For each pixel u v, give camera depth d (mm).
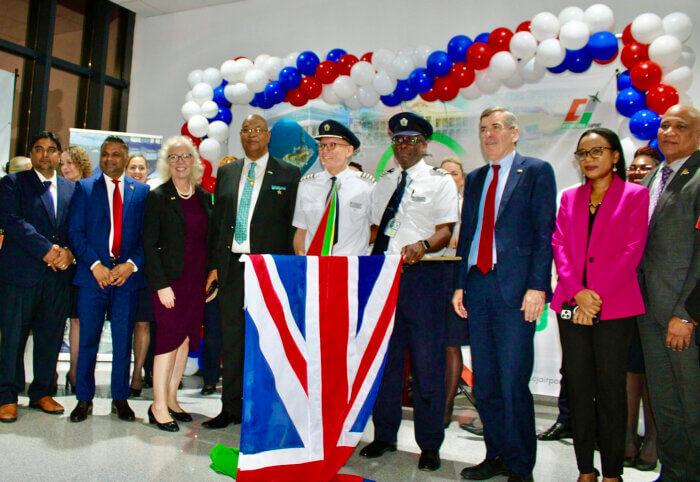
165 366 3291
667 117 2545
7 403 3332
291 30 6043
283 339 2354
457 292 2775
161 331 3277
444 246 2775
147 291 3826
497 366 2672
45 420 3352
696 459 2406
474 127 4980
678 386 2416
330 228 2986
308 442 2389
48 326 3529
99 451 2838
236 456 2701
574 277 2449
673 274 2418
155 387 3299
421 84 4688
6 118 5590
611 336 2373
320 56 5762
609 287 2350
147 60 6887
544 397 4617
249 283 2281
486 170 2779
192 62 6613
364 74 4871
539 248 2529
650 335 2516
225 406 3367
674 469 2490
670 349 2420
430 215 2842
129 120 6961
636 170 3459
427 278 2803
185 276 3314
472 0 5223
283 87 5219
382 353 2605
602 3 4734
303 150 5496
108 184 3514
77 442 2967
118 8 6977
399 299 2816
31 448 2852
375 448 2963
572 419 2475
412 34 5453
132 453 2824
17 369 3393
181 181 3365
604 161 2455
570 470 2830
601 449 2404
